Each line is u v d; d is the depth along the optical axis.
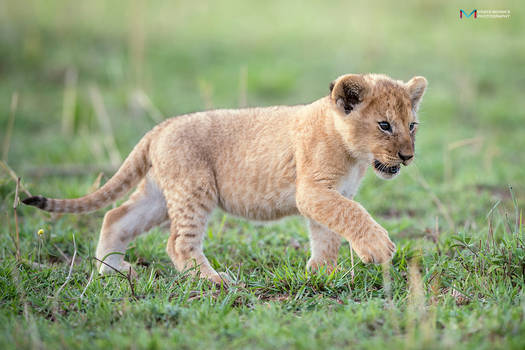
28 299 8.04
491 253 8.60
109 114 19.62
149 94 21.34
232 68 25.52
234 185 9.94
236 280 8.73
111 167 15.02
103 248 9.97
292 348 6.38
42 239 10.31
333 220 8.75
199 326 7.02
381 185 14.35
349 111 9.01
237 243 10.77
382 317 7.16
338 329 6.78
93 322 7.29
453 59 25.67
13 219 11.97
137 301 7.97
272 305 7.65
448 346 6.18
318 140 9.12
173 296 8.38
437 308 7.30
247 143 9.87
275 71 24.59
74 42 27.48
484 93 22.84
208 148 10.01
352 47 27.75
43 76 23.70
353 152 9.12
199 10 34.94
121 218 10.23
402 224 11.56
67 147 17.09
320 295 8.13
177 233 9.85
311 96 22.59
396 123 8.91
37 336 6.63
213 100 21.59
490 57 26.48
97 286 8.52
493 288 7.83
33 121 19.64
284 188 9.65
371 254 8.31
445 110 20.56
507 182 14.09
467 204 12.69
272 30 31.56
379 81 9.17
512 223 10.71
